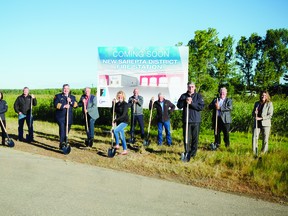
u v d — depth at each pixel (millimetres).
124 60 14836
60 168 7383
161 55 14469
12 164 7602
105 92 15109
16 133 13391
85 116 10273
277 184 6406
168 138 10734
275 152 8852
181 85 14305
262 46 63312
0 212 4695
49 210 4816
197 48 23469
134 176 6887
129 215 4734
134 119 11477
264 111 9039
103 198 5434
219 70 31609
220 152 9102
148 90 14625
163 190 5992
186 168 7648
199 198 5613
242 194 6047
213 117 10242
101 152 9406
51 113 21922
